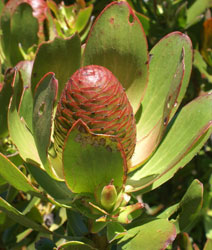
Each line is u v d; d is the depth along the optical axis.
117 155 0.17
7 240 0.23
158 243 0.17
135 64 0.20
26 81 0.21
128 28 0.20
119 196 0.18
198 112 0.19
